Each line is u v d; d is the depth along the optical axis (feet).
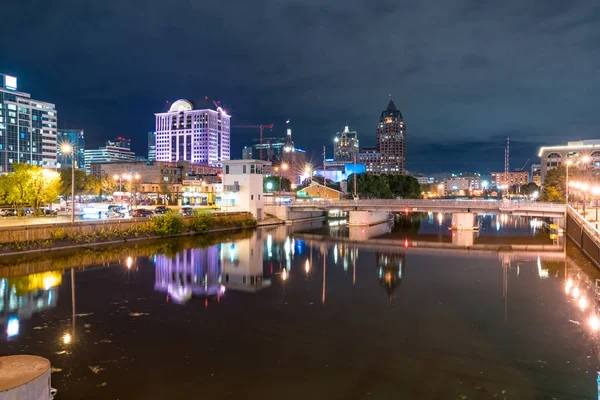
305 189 569.64
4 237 197.57
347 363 85.10
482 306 124.77
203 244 255.50
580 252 230.07
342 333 102.17
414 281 158.92
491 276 167.94
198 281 157.79
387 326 107.04
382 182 607.37
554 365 83.66
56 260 192.54
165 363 85.15
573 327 105.70
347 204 377.50
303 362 85.66
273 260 205.57
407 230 358.23
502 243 272.10
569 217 279.28
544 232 343.67
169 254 217.56
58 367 83.41
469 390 74.28
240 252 228.63
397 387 75.25
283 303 128.57
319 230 352.08
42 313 117.50
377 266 190.70
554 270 179.93
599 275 168.96
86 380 77.97
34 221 264.11
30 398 37.06
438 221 466.29
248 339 98.12
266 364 84.58
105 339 98.12
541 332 102.17
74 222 228.84
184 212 351.46
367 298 134.51
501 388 74.74
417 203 353.51
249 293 140.56
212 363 85.15
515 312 118.42
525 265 192.24
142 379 78.28
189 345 94.68
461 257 216.33
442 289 146.30
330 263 198.39
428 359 86.79
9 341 96.84
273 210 397.60
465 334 101.30
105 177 547.49
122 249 227.81
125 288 146.00
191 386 75.77
